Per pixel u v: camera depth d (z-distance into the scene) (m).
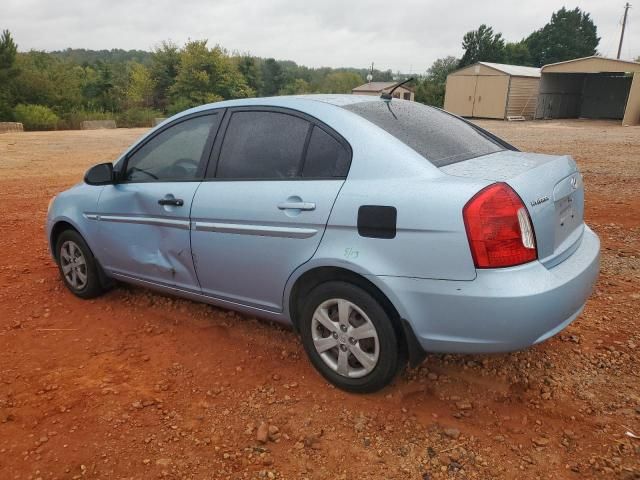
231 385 3.38
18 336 4.09
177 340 3.97
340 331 3.15
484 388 3.26
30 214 8.32
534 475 2.57
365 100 3.57
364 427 2.94
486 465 2.64
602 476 2.55
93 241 4.46
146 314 4.42
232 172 3.58
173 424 3.00
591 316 4.12
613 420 2.94
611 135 21.78
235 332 4.04
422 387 3.27
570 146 17.05
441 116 3.87
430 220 2.71
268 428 2.92
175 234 3.85
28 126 36.22
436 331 2.81
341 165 3.10
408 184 2.83
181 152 3.91
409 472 2.61
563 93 37.72
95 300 4.73
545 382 3.29
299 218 3.15
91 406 3.16
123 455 2.76
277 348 3.79
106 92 59.03
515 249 2.64
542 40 82.31
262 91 84.44
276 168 3.38
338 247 3.01
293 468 2.66
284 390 3.30
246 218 3.39
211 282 3.76
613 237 6.20
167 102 63.50
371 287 2.97
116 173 4.25
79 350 3.86
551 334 2.78
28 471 2.65
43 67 60.94
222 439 2.88
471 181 2.73
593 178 10.38
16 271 5.55
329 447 2.79
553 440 2.80
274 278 3.37
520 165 3.09
